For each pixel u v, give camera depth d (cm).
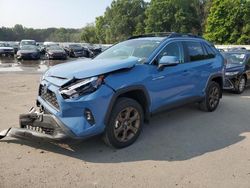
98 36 11250
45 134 450
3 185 371
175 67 598
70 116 438
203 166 437
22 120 491
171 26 8594
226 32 6812
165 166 435
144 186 378
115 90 462
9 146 489
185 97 635
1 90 994
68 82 446
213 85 741
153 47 574
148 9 8906
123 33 10200
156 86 543
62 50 3061
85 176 400
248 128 624
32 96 893
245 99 948
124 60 506
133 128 510
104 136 473
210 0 8056
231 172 420
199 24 8425
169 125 629
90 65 489
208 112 745
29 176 395
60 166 426
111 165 434
